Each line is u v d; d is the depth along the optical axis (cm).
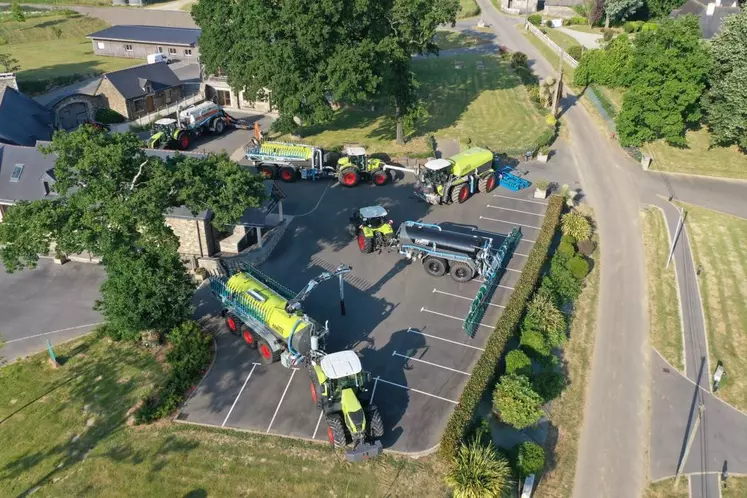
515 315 3095
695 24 4878
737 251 3956
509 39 9344
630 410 2708
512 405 2503
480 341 3041
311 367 2575
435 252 3509
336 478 2297
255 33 4694
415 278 3569
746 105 4756
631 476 2392
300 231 4091
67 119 5903
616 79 6906
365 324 3153
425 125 6016
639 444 2538
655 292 3538
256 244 3897
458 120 6153
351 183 4675
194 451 2409
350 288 3459
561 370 2930
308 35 4441
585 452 2495
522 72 7469
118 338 3003
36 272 3631
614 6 9219
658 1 9400
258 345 2892
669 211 4453
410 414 2584
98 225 2700
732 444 2538
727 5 8294
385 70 4719
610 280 3650
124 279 2722
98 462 2369
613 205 4522
